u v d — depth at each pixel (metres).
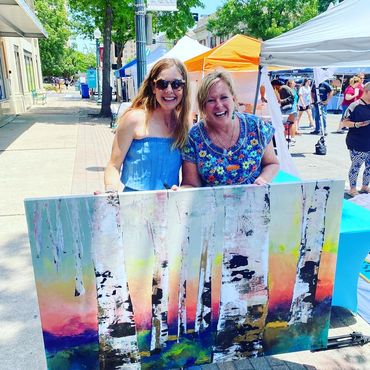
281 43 4.70
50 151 8.70
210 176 2.04
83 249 1.63
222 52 6.71
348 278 2.64
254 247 1.86
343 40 3.72
